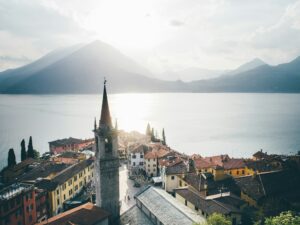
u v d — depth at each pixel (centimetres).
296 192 7975
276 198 7462
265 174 8475
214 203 6694
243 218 6562
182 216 5759
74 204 8744
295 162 10306
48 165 10481
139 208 6931
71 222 5447
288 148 19862
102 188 6450
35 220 7312
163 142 17862
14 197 6444
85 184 10506
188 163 9856
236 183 8294
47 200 7975
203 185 8006
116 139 6500
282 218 4744
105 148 6425
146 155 12188
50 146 16962
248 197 7744
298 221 4619
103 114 6384
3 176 11462
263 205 7262
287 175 8562
